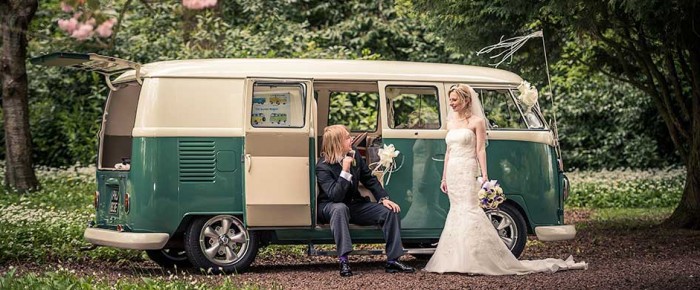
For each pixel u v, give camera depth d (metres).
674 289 8.93
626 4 11.23
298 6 24.62
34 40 23.20
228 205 10.18
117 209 10.43
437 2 13.82
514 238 10.98
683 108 14.98
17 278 9.05
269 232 10.49
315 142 10.28
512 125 11.20
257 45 22.02
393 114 10.81
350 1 24.95
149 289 8.48
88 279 8.90
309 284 9.48
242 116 10.20
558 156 11.27
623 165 24.94
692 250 12.34
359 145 11.45
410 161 10.68
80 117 23.31
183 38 23.30
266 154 10.10
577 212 18.41
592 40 14.70
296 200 10.15
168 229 10.05
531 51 14.71
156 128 10.01
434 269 10.41
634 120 24.72
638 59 14.81
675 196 19.97
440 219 10.75
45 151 23.55
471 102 10.49
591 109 24.88
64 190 18.25
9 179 18.12
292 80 10.25
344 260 10.07
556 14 12.74
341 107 19.06
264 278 9.91
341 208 10.12
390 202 10.34
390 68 10.73
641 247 12.73
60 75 23.28
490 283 9.56
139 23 23.42
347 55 22.30
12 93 18.06
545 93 25.08
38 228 12.28
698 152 14.80
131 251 11.67
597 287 9.12
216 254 10.30
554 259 10.68
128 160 10.84
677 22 12.98
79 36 14.27
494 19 13.98
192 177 10.09
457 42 14.55
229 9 24.19
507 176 10.90
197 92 10.15
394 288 9.22
